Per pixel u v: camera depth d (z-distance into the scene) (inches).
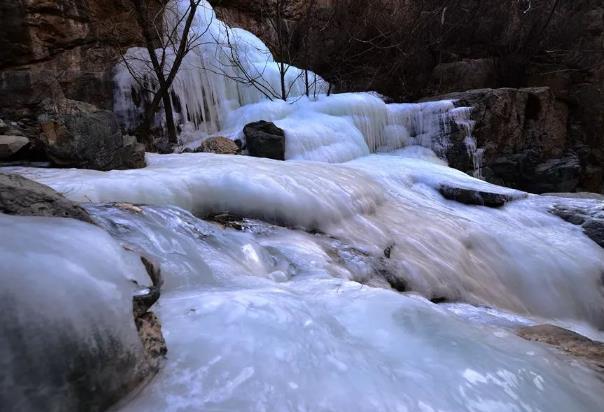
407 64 564.4
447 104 422.0
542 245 269.6
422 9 548.1
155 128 357.1
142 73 355.9
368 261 187.6
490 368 86.0
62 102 235.6
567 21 589.3
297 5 561.3
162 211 149.1
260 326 81.9
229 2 507.2
